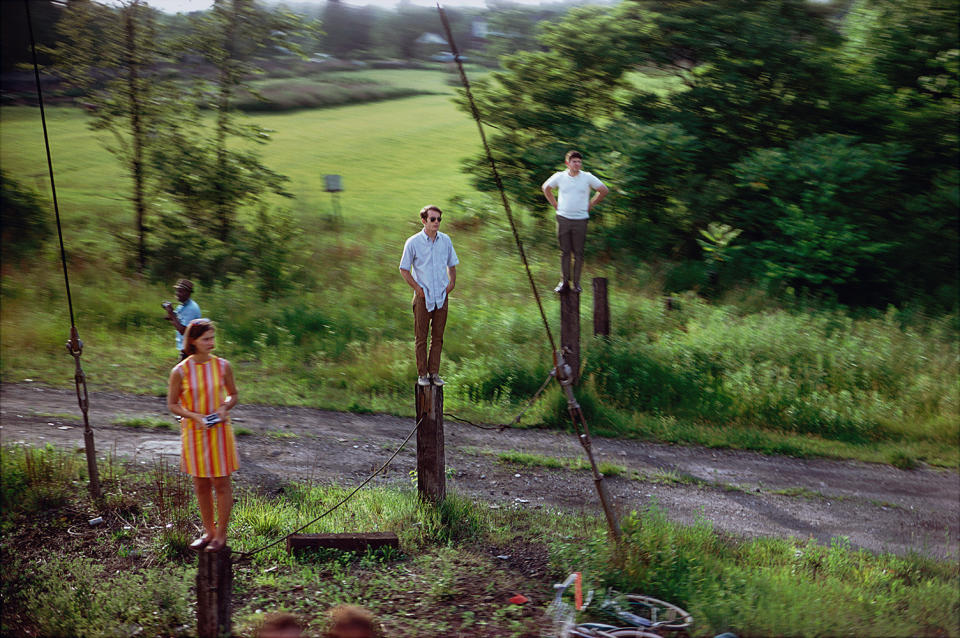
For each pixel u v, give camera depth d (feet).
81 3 59.77
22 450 29.66
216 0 61.67
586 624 18.80
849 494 31.32
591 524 26.89
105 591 20.77
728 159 68.18
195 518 25.57
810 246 58.34
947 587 22.40
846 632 18.78
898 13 67.31
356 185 111.86
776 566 23.84
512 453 34.06
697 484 31.89
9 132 116.26
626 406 40.04
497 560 23.91
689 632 18.69
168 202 64.75
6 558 22.62
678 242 65.98
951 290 60.70
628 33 69.26
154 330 49.75
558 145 65.46
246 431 34.94
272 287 57.88
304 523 25.71
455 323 49.67
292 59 229.25
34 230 69.97
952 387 40.16
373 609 20.16
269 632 14.38
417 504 26.99
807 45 66.03
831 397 39.06
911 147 66.49
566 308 39.29
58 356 44.01
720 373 41.86
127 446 32.07
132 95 61.36
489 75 72.43
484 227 75.72
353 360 45.44
